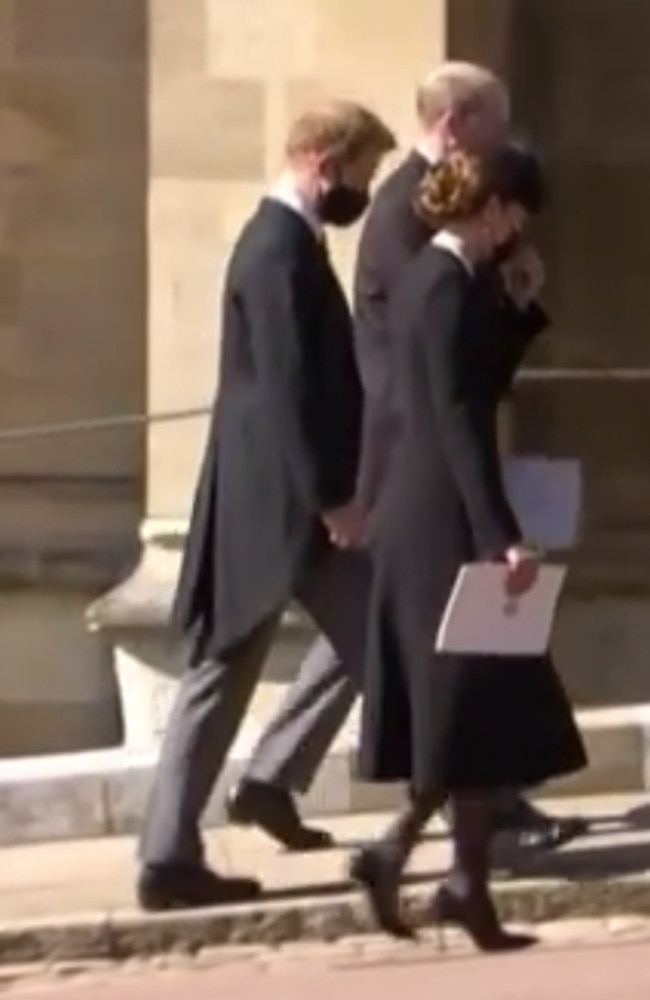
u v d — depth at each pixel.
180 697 20.38
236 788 21.48
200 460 27.75
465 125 19.92
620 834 21.77
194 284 27.77
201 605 20.28
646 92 31.88
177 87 27.56
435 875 20.69
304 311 19.44
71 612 31.30
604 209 31.89
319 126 19.72
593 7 31.78
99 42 31.50
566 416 31.92
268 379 19.42
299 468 19.47
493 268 18.61
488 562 18.42
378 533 18.98
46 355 31.78
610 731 23.19
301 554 19.84
